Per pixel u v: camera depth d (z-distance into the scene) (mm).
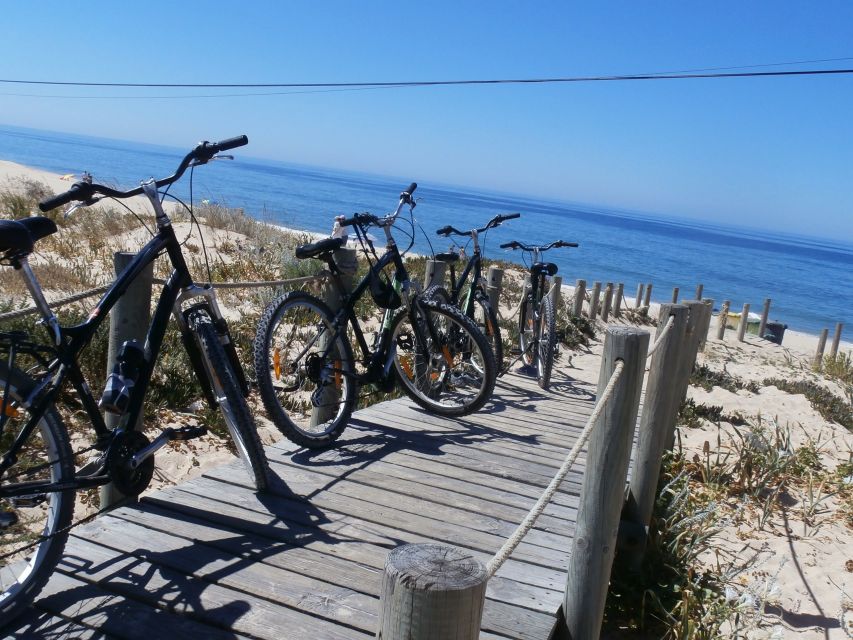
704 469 6727
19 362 4707
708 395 10391
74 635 2342
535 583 2990
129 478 2799
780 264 95750
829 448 8883
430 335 5148
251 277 9711
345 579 2812
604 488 2703
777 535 5887
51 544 2414
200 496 3432
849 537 6012
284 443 4391
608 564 2770
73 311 5887
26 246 2400
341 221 4496
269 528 3184
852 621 4648
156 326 2967
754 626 4270
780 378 14320
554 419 6012
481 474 4270
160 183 3057
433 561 1394
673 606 4141
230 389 3301
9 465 2354
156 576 2693
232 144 3189
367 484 3867
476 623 1365
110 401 2670
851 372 16953
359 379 4520
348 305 4449
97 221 12531
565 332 12922
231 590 2658
